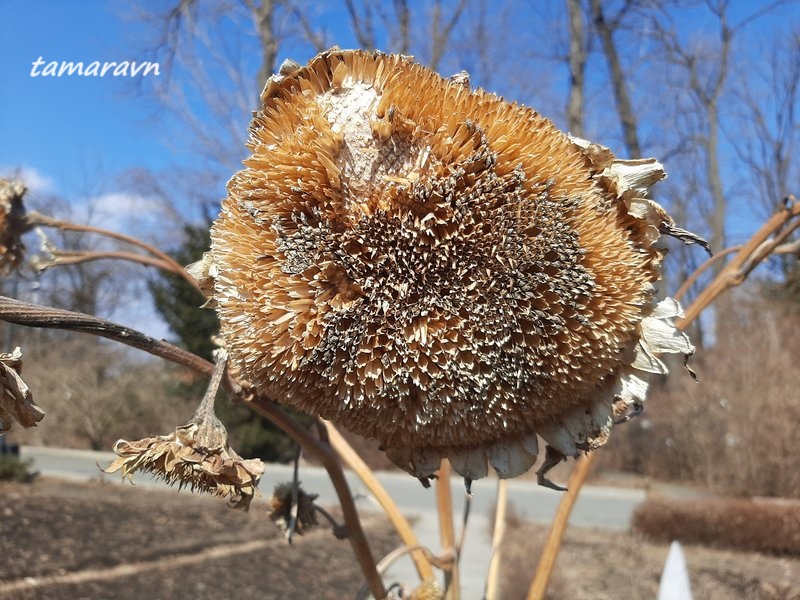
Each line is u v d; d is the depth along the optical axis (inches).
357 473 22.4
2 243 24.9
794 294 192.4
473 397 12.8
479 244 12.2
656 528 131.0
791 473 175.0
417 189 11.9
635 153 190.2
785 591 99.7
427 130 12.2
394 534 128.8
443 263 12.1
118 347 290.5
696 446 198.2
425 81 12.4
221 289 12.9
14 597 86.0
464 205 12.0
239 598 93.6
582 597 90.7
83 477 187.5
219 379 13.7
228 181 12.9
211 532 133.3
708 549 126.1
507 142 12.3
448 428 13.4
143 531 129.9
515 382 12.8
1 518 127.7
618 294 13.3
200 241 212.7
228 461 12.6
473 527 129.9
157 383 275.6
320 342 12.1
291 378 12.7
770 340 204.7
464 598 85.8
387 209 12.0
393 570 100.1
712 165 221.3
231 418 207.6
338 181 12.1
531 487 183.9
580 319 12.7
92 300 304.0
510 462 14.4
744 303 213.8
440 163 12.1
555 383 13.3
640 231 14.3
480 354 12.3
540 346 12.6
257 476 12.7
